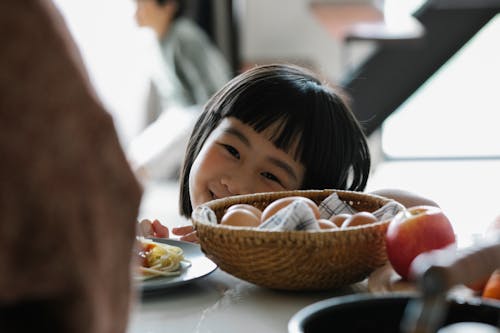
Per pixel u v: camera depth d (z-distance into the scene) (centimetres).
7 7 53
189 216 165
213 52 464
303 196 125
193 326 94
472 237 128
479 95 554
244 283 112
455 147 528
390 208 112
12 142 52
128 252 61
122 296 61
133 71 515
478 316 70
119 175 59
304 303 103
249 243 100
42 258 54
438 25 358
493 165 495
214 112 153
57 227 54
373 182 463
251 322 96
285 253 99
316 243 98
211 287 110
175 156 428
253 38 584
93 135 56
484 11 353
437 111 557
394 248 101
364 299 71
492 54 552
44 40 54
